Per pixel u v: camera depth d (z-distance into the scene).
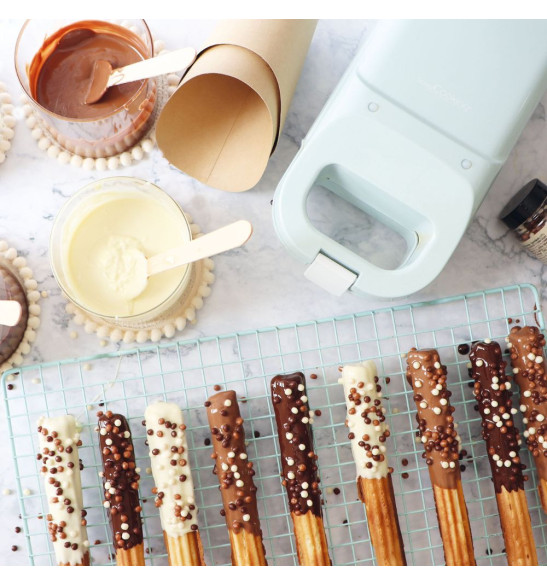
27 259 1.27
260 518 1.26
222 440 1.16
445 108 1.06
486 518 1.29
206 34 1.28
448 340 1.29
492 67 1.05
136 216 1.21
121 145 1.25
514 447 1.19
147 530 1.24
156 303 1.19
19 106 1.28
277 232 1.14
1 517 1.25
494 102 1.06
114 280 1.18
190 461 1.26
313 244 1.10
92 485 1.25
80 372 1.24
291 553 1.26
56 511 1.15
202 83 1.16
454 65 1.05
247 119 1.20
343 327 1.28
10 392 1.25
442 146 1.07
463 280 1.30
